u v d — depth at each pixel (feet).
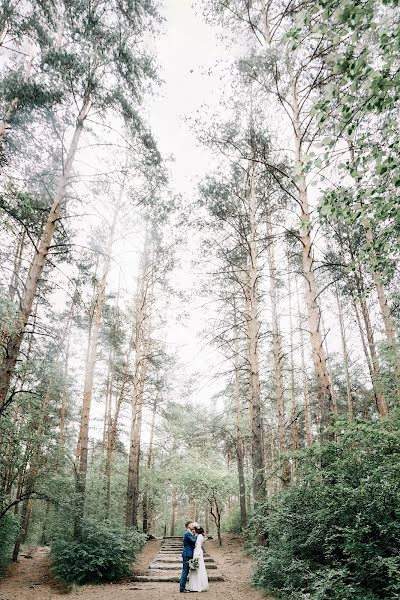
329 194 16.14
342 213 16.26
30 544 58.34
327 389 26.50
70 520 34.45
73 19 28.35
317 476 21.50
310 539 19.49
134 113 31.32
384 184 15.14
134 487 52.06
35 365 33.58
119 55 29.58
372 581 15.66
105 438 73.26
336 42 12.85
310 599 15.69
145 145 33.55
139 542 37.73
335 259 43.75
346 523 18.20
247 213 43.70
